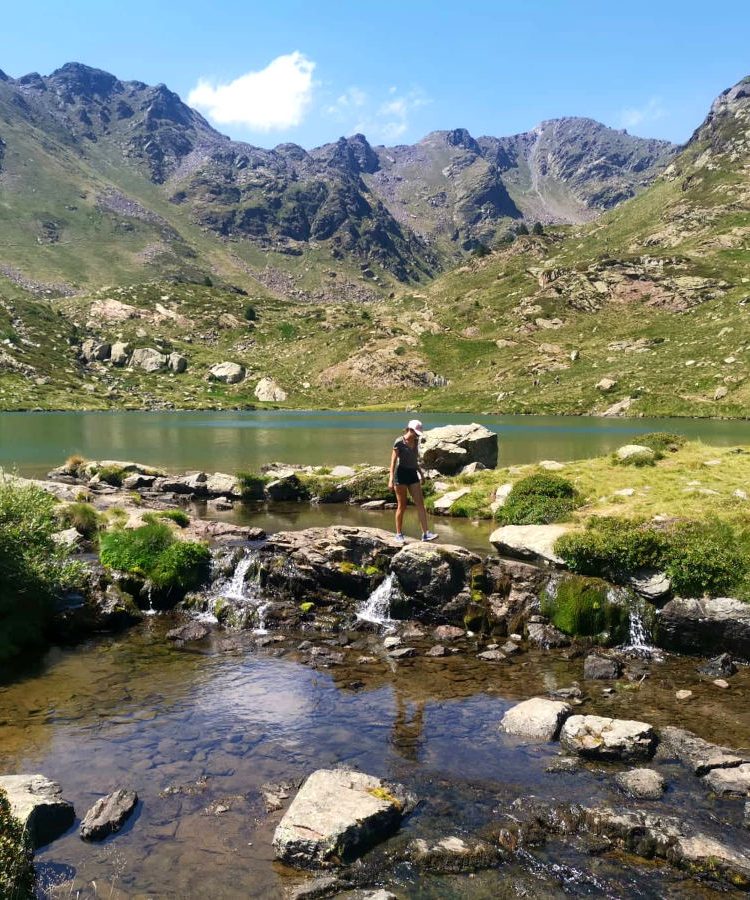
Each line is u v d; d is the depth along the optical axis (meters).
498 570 16.66
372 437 80.44
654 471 25.17
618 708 11.42
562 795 8.60
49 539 17.00
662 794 8.58
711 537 15.60
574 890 6.91
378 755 9.66
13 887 6.14
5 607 14.75
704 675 13.09
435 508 27.77
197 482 35.06
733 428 94.44
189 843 7.56
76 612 15.76
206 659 13.91
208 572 18.88
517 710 10.87
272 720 10.84
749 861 7.23
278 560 18.59
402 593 17.00
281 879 7.00
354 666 13.48
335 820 7.62
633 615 14.92
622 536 16.03
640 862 7.35
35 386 167.88
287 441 73.50
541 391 163.62
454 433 38.88
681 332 176.38
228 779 8.95
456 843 7.60
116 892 6.73
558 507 21.75
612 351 179.00
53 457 53.88
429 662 13.78
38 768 9.16
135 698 11.77
